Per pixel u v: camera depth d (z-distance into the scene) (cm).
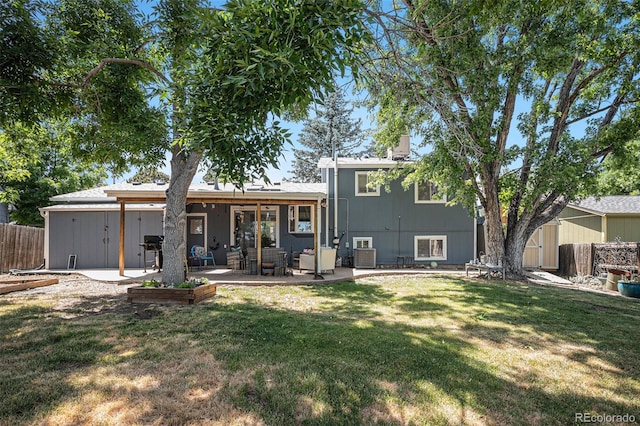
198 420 285
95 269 1209
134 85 766
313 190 1430
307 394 330
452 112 723
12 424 274
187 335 496
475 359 427
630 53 892
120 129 725
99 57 668
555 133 1105
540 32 897
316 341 473
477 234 1579
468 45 834
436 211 1449
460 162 1015
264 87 383
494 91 944
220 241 1366
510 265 1158
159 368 383
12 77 504
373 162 1445
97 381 349
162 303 705
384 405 315
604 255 1280
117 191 1028
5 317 584
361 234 1438
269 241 1393
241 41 363
